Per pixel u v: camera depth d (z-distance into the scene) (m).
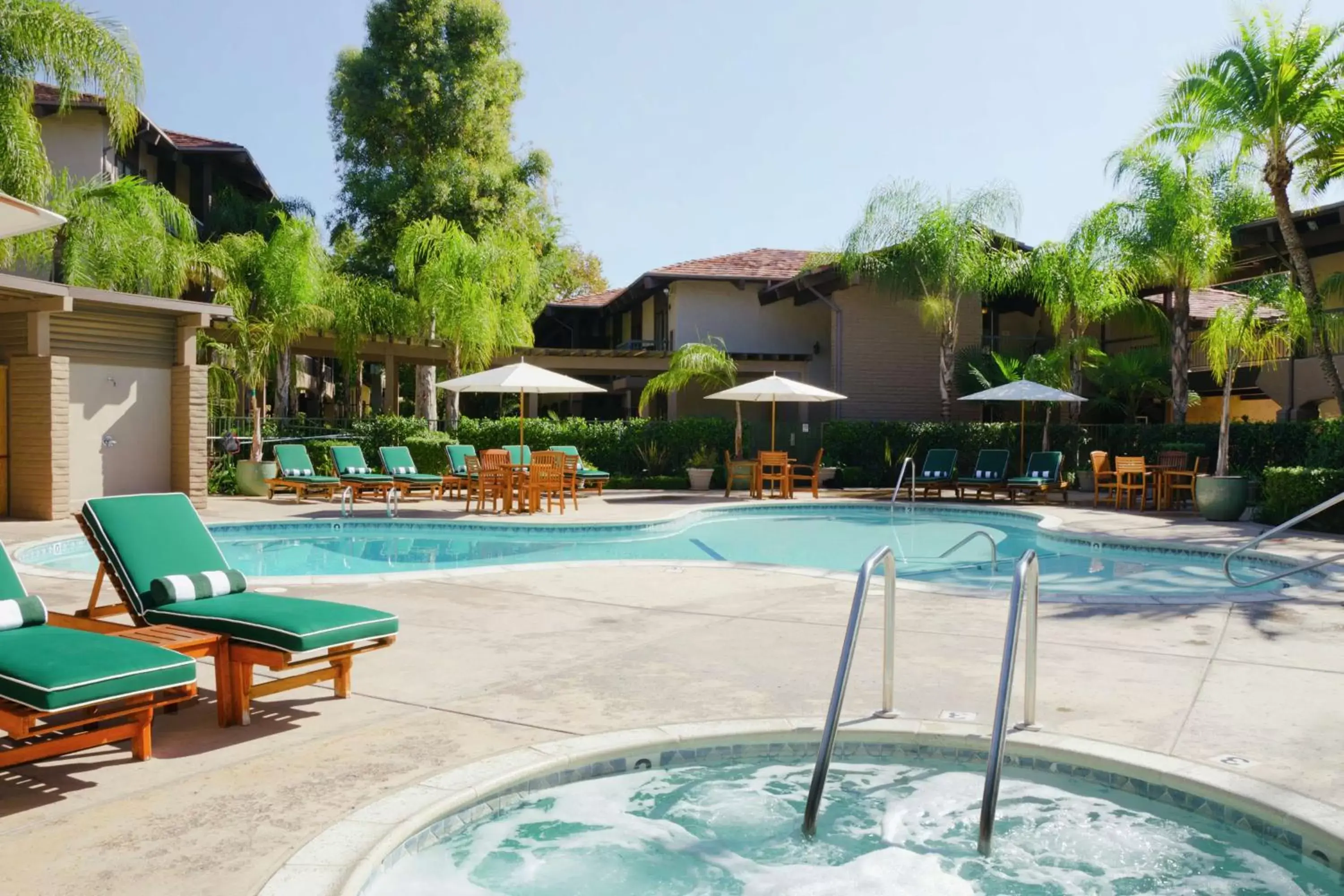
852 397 26.56
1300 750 4.21
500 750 4.23
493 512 16.00
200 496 15.79
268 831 3.34
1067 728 4.52
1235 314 15.77
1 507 13.98
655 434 22.77
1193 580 10.24
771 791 4.12
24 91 15.83
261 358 20.31
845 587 8.57
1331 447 14.91
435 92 28.84
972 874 3.41
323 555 12.17
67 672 3.66
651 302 31.06
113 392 15.02
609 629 6.79
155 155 25.62
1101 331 27.70
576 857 3.50
